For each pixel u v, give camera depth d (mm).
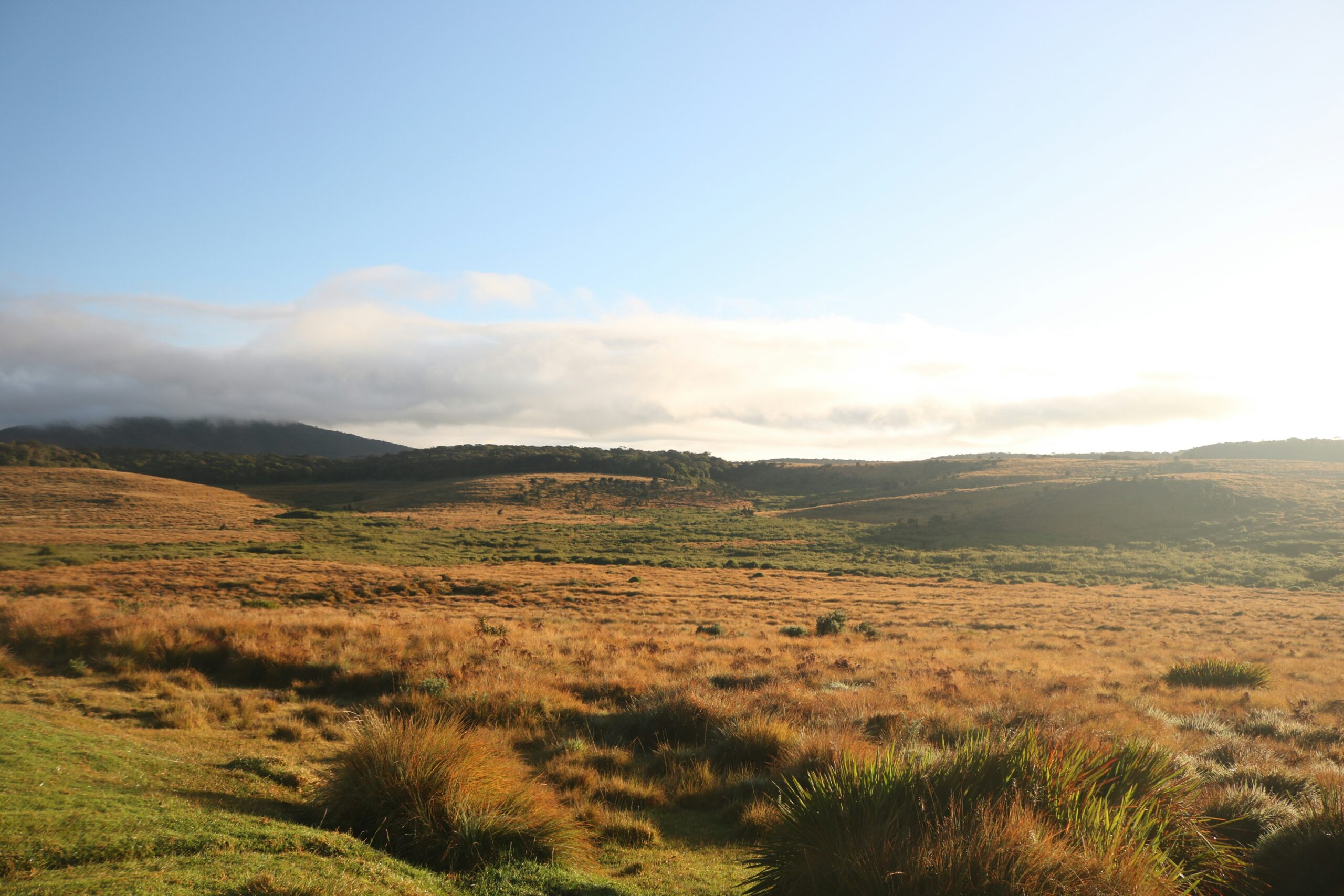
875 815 4680
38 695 11773
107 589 36250
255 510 127062
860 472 183625
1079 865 4047
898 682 15547
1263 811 6527
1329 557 70375
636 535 105812
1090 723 10586
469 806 5906
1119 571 71250
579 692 14344
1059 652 26312
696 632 29625
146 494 124688
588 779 8914
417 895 4371
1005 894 3871
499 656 16547
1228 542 81438
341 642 17641
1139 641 30422
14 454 167625
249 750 9297
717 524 121188
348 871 4453
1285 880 5262
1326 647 28625
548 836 6031
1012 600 51219
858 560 83812
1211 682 18844
